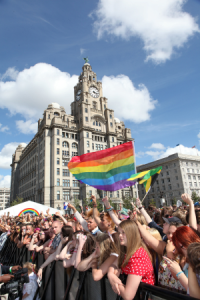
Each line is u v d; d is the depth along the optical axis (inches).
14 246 424.8
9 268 174.1
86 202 2174.0
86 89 3031.5
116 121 3479.3
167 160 3097.9
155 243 148.3
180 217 190.4
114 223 196.5
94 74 3326.8
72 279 181.9
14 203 2930.6
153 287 104.3
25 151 3526.1
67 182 2490.2
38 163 2746.1
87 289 161.6
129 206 2269.9
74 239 188.5
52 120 2655.0
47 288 222.5
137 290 113.0
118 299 125.7
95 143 2819.9
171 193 2982.3
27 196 3137.3
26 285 229.3
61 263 206.1
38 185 2647.6
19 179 3782.0
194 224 153.7
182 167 2957.7
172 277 133.6
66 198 2415.1
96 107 3041.3
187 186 2896.2
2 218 687.7
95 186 281.7
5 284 151.9
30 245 291.3
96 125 2918.3
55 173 2418.8
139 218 206.1
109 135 2930.6
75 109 3024.1
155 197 3189.0
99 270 133.5
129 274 111.1
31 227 355.6
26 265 240.8
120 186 271.4
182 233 122.6
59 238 237.5
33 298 230.4
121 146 289.3
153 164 3316.9
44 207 743.7
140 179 266.2
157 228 195.3
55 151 2496.3
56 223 244.8
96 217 206.5
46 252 251.8
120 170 279.3
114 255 134.4
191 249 105.3
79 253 168.6
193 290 100.3
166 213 249.3
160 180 3181.6
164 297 98.1
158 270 148.9
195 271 100.7
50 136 2608.3
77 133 2773.1
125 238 120.4
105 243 141.3
